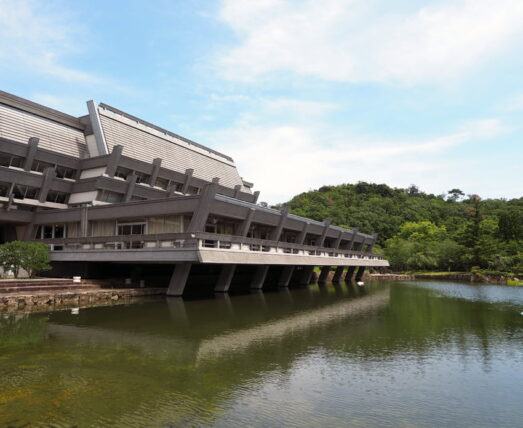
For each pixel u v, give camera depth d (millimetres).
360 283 56656
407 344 16750
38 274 39469
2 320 21109
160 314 23828
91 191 43906
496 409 9883
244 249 34562
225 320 22125
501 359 14477
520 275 69812
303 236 46750
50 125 48062
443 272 82188
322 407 9758
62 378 11633
